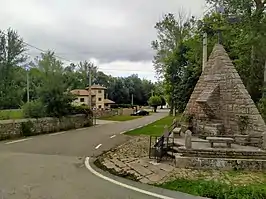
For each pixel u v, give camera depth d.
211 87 16.34
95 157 14.40
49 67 28.91
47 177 10.18
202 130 16.75
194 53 26.56
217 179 9.89
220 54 16.22
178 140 15.12
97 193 8.31
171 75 31.69
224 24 21.56
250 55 20.56
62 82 29.30
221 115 15.62
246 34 18.92
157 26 45.28
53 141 20.25
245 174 10.67
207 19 23.91
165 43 45.44
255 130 13.67
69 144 18.92
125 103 101.00
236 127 14.54
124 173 10.98
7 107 27.34
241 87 14.76
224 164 11.40
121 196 8.06
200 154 12.02
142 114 66.94
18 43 27.19
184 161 11.67
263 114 16.95
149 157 13.90
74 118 32.47
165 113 76.44
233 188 8.65
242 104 14.45
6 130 21.11
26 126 23.50
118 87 100.75
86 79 86.06
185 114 18.77
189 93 25.95
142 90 109.19
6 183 9.28
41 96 28.25
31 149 16.55
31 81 34.75
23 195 8.02
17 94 27.17
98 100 81.31
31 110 26.69
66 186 9.04
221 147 12.70
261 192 8.34
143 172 11.00
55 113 28.69
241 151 11.84
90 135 24.66
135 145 18.59
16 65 27.23
